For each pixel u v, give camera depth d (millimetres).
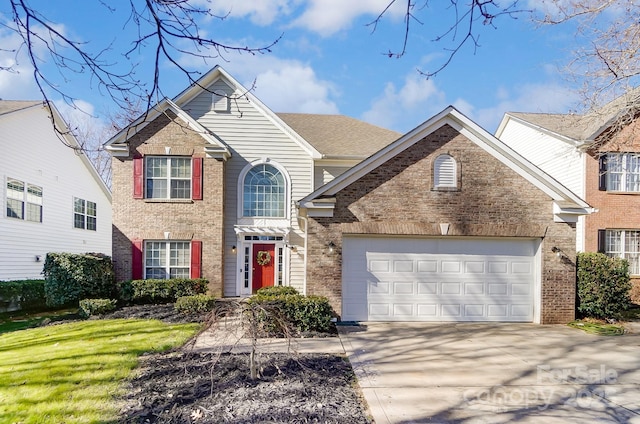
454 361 7148
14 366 6598
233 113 15289
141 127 14344
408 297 10586
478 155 10664
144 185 14367
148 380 5836
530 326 10305
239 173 15242
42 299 14258
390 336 8977
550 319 10539
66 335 8914
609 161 14680
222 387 5488
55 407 4945
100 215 22047
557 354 7680
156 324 10031
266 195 15398
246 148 15328
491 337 9016
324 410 4855
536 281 10750
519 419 4812
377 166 10547
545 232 10664
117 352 7367
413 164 10562
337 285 10336
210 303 11703
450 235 10516
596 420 4832
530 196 10688
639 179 15414
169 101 14227
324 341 8445
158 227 14320
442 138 10641
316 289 10297
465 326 10172
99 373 6176
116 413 4762
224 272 14945
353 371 6480
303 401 5098
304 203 10250
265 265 15312
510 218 10633
